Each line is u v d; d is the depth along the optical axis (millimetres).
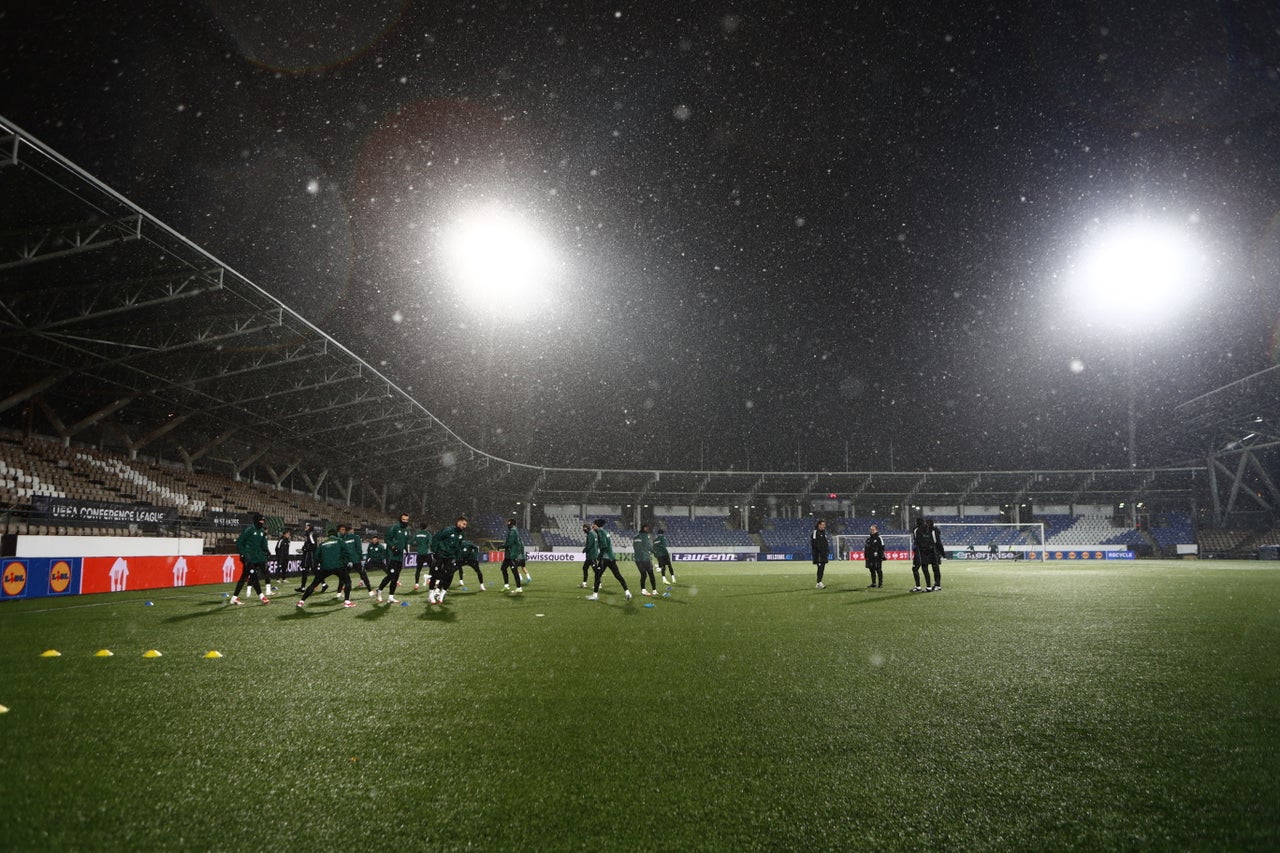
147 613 12156
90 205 15867
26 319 21219
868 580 22500
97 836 3084
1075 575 25375
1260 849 2961
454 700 5516
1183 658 7328
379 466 50438
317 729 4703
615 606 13500
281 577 22031
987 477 61219
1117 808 3389
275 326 23938
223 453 39438
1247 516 60250
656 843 3020
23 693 5758
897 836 3094
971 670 6707
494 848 2977
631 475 60125
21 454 24906
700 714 5070
